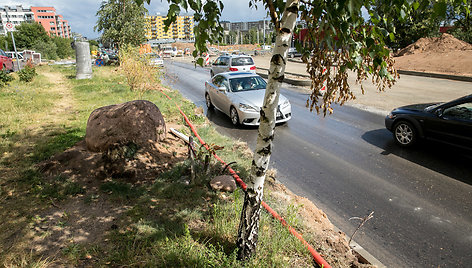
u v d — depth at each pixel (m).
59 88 15.27
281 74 2.64
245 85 9.91
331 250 3.61
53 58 66.62
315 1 2.68
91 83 16.52
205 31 2.77
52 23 179.25
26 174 5.29
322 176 5.89
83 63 18.58
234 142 7.30
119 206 4.38
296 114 10.58
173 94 13.53
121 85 15.30
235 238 3.60
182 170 5.43
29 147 6.61
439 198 4.97
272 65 2.64
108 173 5.28
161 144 6.30
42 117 9.29
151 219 4.03
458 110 6.22
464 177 5.66
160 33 147.12
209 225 3.84
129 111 5.95
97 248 3.43
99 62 29.80
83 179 5.17
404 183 5.51
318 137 8.15
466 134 6.04
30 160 5.87
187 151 6.38
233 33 134.75
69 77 19.70
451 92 14.13
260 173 2.91
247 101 8.90
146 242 3.46
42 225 3.90
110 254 3.34
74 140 7.02
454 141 6.27
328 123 9.41
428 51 27.78
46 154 6.10
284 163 6.52
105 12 27.50
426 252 3.79
